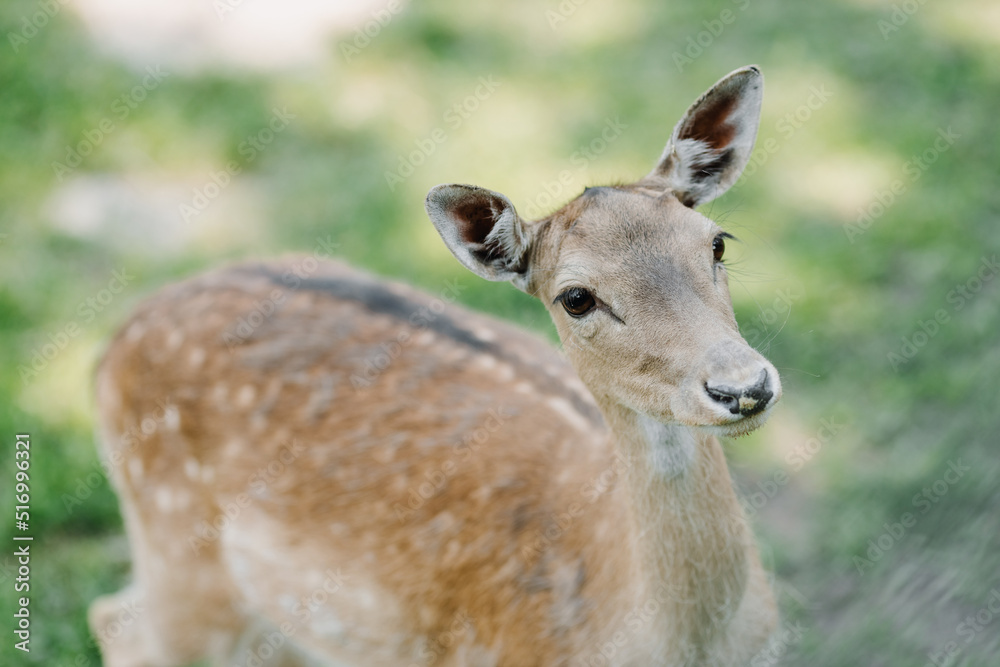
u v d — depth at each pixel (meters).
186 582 10.15
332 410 9.48
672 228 7.52
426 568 9.07
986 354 13.39
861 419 12.77
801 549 11.50
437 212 7.87
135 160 17.08
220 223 16.16
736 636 8.27
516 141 17.14
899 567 11.14
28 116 17.59
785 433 12.67
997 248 14.95
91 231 15.97
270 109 18.03
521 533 8.72
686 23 19.95
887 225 15.37
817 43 19.23
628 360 7.37
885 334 13.78
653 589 7.93
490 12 20.27
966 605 10.75
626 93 18.20
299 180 16.84
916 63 18.64
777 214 15.58
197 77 18.55
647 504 7.80
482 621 8.91
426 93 18.44
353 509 9.29
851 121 17.38
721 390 6.71
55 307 14.58
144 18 19.22
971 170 16.34
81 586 11.66
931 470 12.03
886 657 10.40
